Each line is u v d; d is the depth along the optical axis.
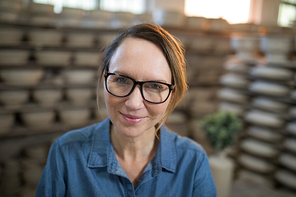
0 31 2.11
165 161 0.87
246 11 4.14
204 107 3.12
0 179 2.26
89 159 0.84
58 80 2.45
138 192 0.86
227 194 2.10
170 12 2.78
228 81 2.86
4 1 2.12
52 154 0.86
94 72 2.61
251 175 2.74
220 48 3.24
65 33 2.48
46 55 2.32
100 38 2.59
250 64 2.73
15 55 2.17
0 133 2.26
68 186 0.84
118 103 0.72
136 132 0.75
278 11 3.89
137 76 0.69
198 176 0.91
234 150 2.83
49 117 2.46
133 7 3.35
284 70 2.38
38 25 2.35
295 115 2.32
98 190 0.83
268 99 2.56
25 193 2.26
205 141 3.14
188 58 3.25
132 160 0.89
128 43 0.71
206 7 3.84
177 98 0.79
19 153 2.52
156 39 0.70
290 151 2.47
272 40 2.38
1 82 2.23
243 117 2.78
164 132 0.92
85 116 2.62
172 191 0.88
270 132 2.58
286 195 2.40
